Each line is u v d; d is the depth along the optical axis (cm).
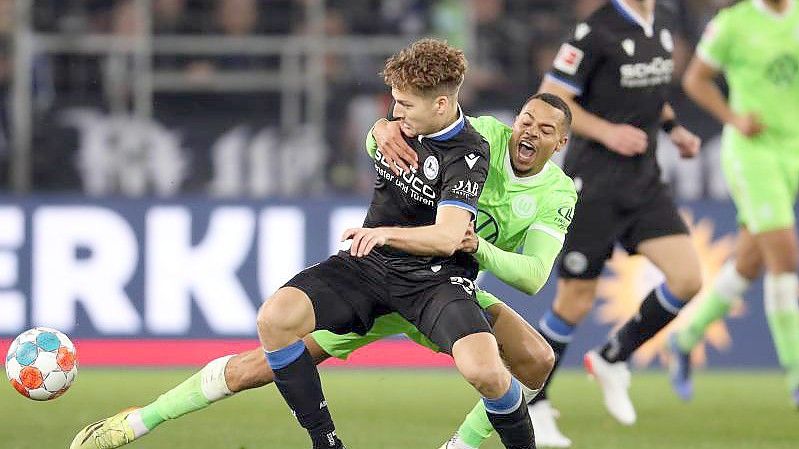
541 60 4425
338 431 2494
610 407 2727
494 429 1820
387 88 4241
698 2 4391
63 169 4075
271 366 1789
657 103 2639
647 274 3756
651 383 3522
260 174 4081
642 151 2550
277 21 4400
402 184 1806
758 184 2872
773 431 2595
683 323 3812
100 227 3769
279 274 3791
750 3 2884
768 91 2884
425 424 2616
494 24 4453
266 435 2383
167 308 3775
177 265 3778
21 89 4078
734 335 3847
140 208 3778
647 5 2611
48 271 3756
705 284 3788
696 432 2577
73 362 1945
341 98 4228
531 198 1886
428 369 3856
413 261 1812
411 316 1822
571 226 2650
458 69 1739
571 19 4491
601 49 2573
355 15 4403
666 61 2633
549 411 2425
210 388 1883
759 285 3838
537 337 1895
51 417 2636
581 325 3803
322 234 3800
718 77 4219
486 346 1722
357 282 1830
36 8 4281
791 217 2888
